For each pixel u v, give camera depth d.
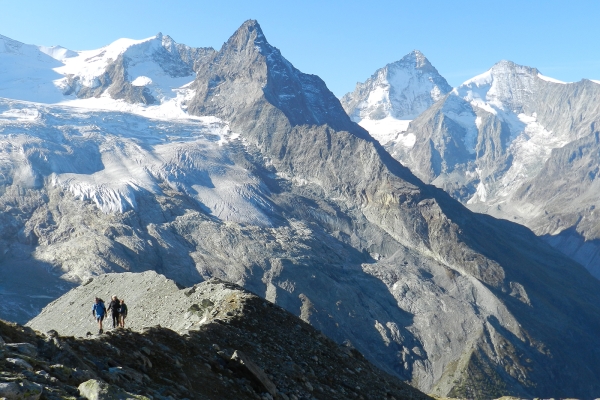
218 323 35.41
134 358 22.53
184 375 23.45
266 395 26.33
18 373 15.30
